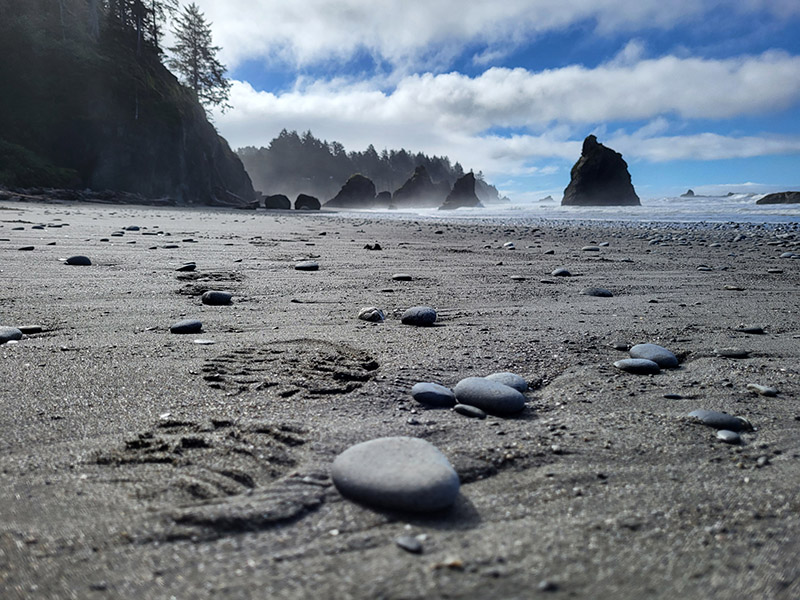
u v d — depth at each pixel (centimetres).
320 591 93
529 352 266
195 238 840
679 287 480
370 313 330
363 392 202
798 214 2155
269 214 2688
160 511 117
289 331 296
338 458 135
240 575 97
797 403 204
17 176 3130
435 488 120
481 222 1873
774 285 495
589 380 228
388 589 93
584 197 5347
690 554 106
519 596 92
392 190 15650
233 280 463
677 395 210
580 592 94
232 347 258
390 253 712
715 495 132
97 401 185
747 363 256
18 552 102
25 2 3928
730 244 919
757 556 106
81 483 130
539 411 192
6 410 174
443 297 414
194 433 161
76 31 3953
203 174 4503
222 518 114
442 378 224
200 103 5344
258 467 140
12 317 307
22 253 568
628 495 132
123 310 336
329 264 588
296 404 188
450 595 92
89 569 98
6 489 126
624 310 375
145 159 3828
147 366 225
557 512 123
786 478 142
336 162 14562
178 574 97
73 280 429
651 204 5056
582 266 615
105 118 3662
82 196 3131
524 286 471
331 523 115
